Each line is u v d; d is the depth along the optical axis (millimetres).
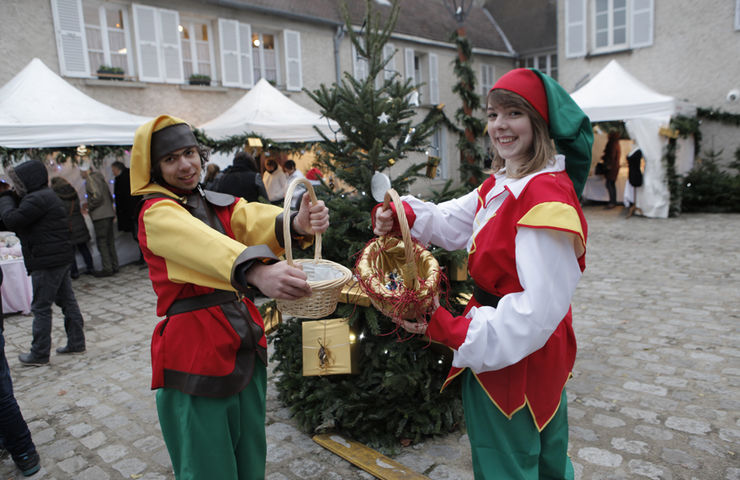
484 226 1478
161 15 9930
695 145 12102
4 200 3998
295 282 1237
